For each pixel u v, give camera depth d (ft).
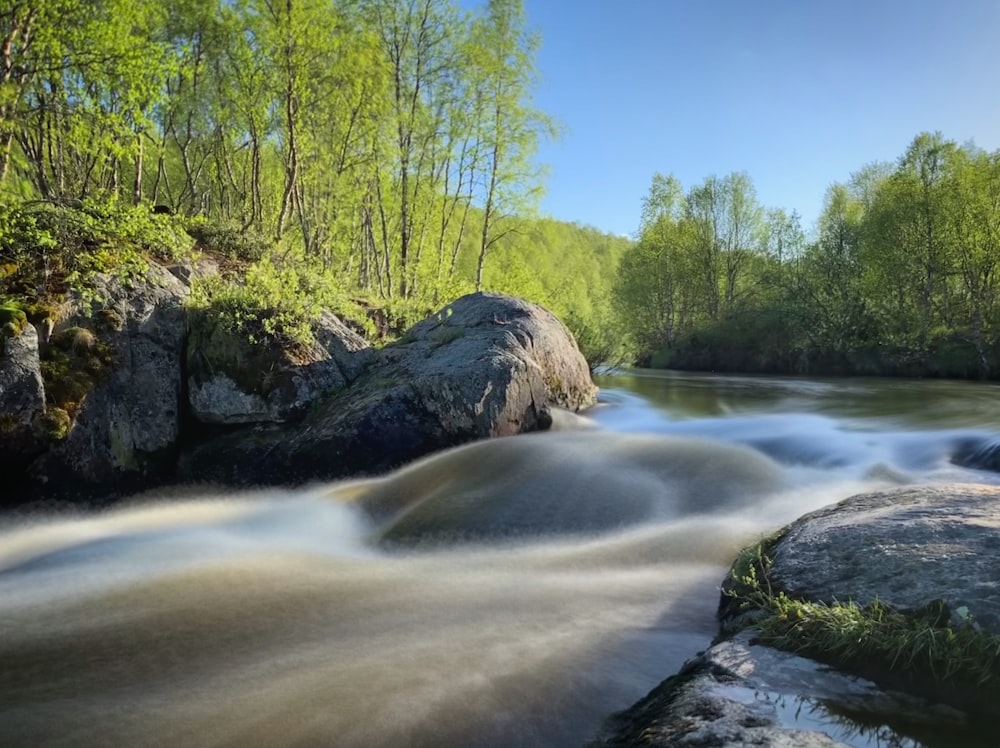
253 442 29.94
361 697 11.71
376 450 28.58
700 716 9.20
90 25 35.68
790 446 29.91
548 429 32.94
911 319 95.09
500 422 30.55
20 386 25.49
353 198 68.69
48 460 26.25
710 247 161.79
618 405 44.42
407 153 68.59
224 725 11.05
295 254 47.96
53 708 11.75
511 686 11.90
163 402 29.78
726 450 27.02
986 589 10.65
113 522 25.26
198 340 31.22
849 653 10.37
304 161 67.05
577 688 11.79
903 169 104.88
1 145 36.35
